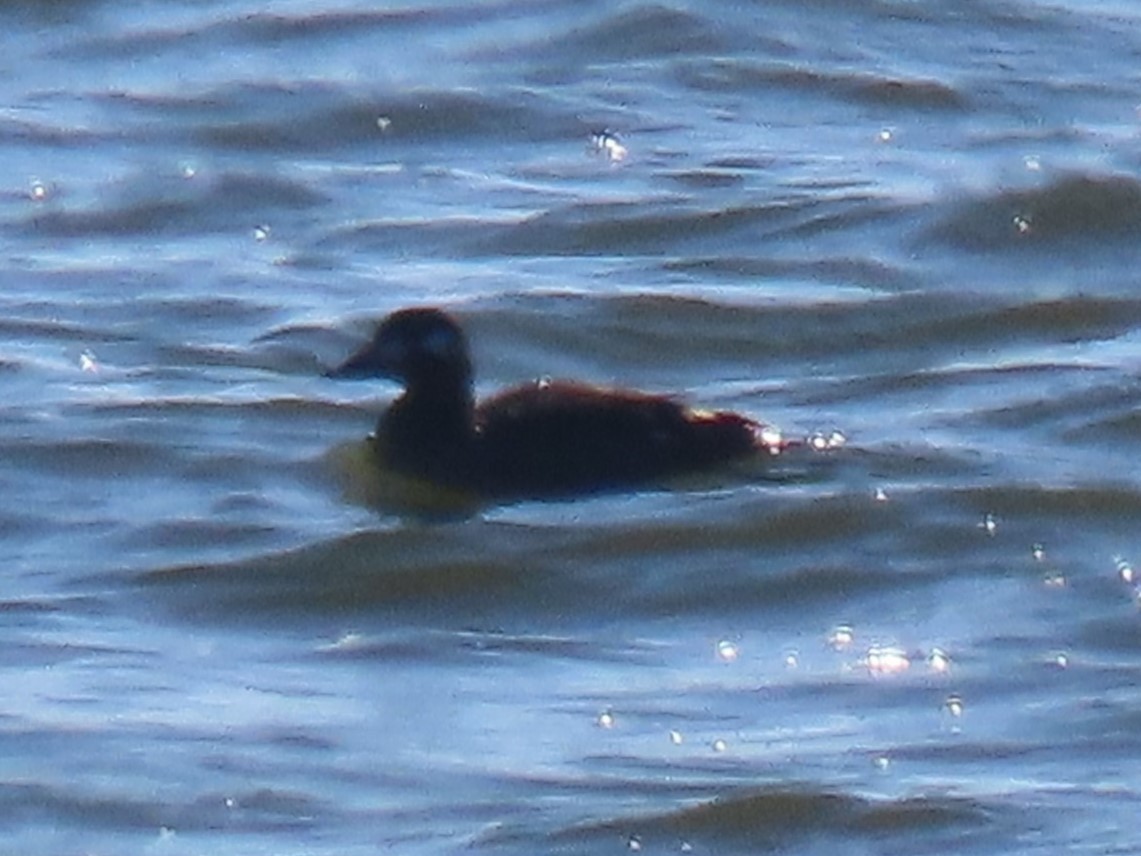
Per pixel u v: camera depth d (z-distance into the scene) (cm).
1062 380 2088
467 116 2644
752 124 2655
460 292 2264
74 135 2584
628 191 2486
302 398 2023
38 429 1977
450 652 1678
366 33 2822
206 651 1677
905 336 2198
